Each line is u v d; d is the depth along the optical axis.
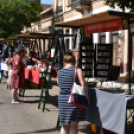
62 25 6.81
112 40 13.95
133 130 4.37
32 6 18.34
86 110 4.70
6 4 17.48
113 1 6.50
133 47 12.21
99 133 4.90
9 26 17.80
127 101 4.22
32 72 7.77
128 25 5.10
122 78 6.04
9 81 7.96
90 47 7.29
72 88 4.12
